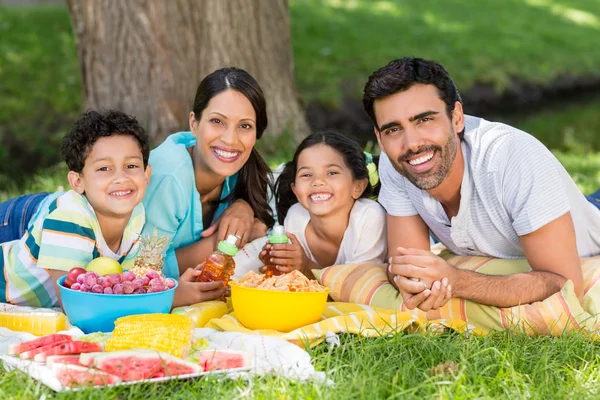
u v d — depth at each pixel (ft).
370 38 41.63
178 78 19.98
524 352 8.89
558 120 37.60
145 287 9.77
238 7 20.45
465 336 9.57
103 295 9.38
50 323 9.64
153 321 8.72
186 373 8.03
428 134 9.53
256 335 9.20
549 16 57.16
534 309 9.67
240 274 11.95
